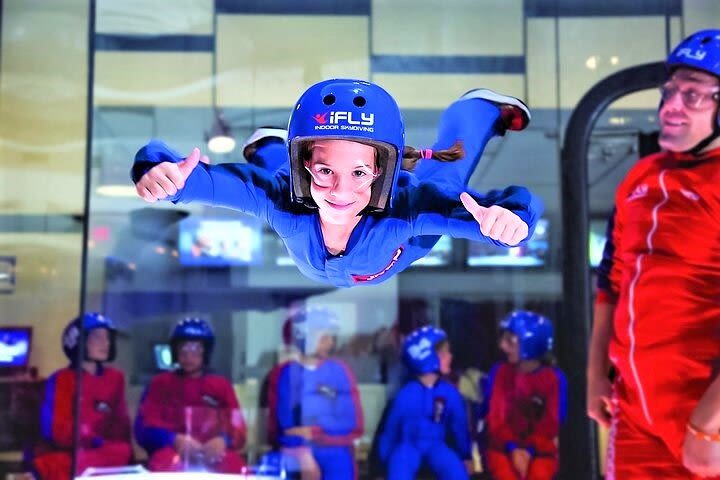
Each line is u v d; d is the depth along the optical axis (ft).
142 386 12.26
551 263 11.89
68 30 12.07
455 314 12.29
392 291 12.48
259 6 11.76
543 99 11.46
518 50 11.50
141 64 11.97
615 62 11.32
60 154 12.22
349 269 6.01
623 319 9.50
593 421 11.54
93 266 12.36
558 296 11.89
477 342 12.19
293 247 6.04
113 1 11.87
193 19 11.85
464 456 11.83
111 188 12.30
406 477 11.83
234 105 11.87
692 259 9.02
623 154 11.42
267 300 12.69
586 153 11.46
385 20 11.60
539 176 11.64
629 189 9.62
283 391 12.36
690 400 8.93
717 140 9.04
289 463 12.09
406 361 12.30
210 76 11.85
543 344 11.85
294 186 5.48
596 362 9.92
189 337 12.35
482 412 11.94
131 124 12.12
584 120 11.38
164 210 12.57
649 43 11.24
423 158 6.07
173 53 11.91
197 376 12.32
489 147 11.64
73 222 12.30
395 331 12.44
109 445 11.91
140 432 12.01
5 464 11.64
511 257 12.10
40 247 12.23
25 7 12.02
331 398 12.33
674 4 11.15
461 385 12.10
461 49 11.51
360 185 5.37
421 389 12.03
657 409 9.16
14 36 12.05
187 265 12.65
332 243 5.83
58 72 12.11
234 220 12.74
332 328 12.55
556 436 11.62
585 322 11.65
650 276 9.25
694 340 8.97
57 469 11.68
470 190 6.06
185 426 12.13
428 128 11.53
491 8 11.50
